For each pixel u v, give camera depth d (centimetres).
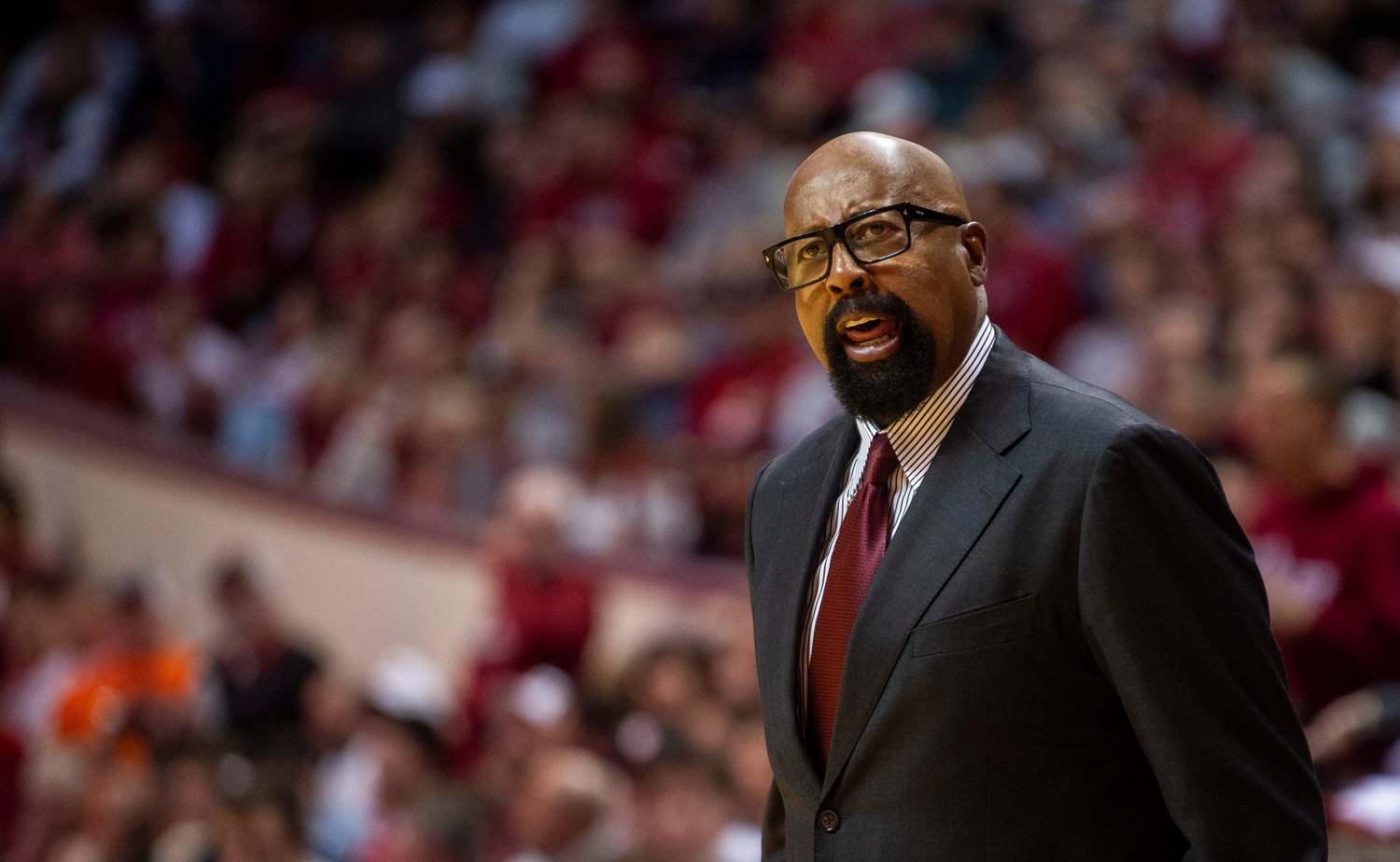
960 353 578
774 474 645
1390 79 2977
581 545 2311
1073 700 529
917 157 575
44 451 2688
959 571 535
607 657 2194
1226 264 2392
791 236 577
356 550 2505
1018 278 2547
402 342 2803
